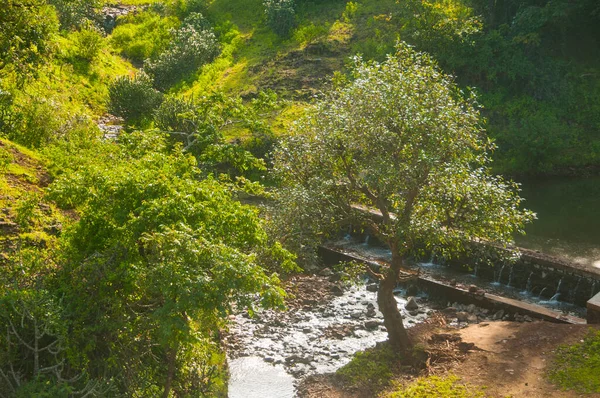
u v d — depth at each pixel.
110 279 10.87
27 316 10.55
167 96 33.38
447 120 14.49
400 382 14.68
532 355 14.94
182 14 47.38
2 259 13.32
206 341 12.05
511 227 15.16
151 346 12.44
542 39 38.66
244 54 41.25
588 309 16.80
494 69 36.25
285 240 15.05
